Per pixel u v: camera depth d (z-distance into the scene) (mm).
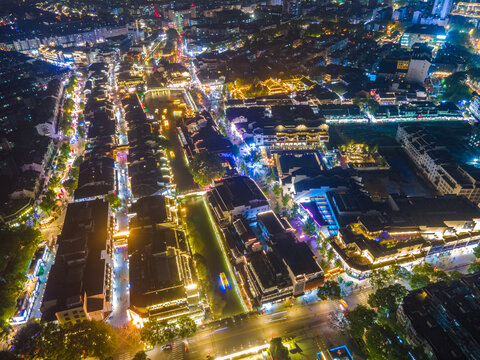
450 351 162500
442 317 174875
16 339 183750
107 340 180125
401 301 197625
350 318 191000
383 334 176000
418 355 163500
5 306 199750
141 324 196875
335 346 187750
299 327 197750
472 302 174500
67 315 188500
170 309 195875
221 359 182375
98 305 197250
